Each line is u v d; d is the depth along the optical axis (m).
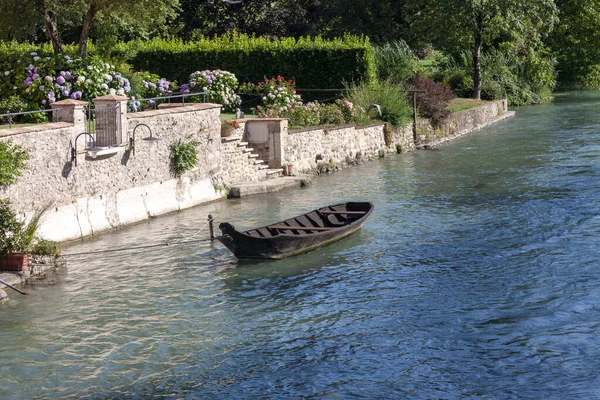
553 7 57.75
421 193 30.86
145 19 36.94
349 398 14.13
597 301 18.27
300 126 36.47
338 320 17.81
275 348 16.38
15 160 21.70
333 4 65.38
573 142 42.06
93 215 25.03
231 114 38.12
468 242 23.62
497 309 18.09
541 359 15.43
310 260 22.55
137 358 15.99
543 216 26.17
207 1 60.22
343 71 42.50
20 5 33.78
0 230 20.86
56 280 20.91
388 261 22.14
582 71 75.00
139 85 33.28
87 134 24.78
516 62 65.19
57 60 30.47
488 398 13.99
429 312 18.09
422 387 14.47
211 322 17.88
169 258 22.75
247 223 26.39
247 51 43.03
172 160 28.33
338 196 30.66
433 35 58.03
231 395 14.36
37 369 15.54
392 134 41.72
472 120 51.66
